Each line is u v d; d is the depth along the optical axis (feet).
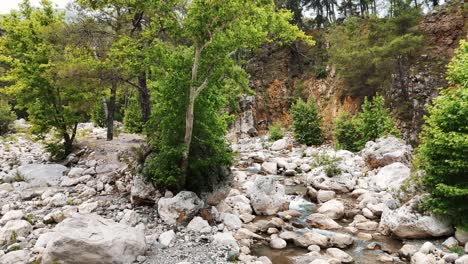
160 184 41.50
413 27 110.73
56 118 63.21
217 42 38.83
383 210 39.50
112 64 55.93
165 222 37.27
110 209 40.86
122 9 64.54
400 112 106.93
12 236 32.14
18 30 62.39
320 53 157.69
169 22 38.58
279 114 151.33
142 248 29.43
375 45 110.32
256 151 100.22
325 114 135.44
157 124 43.09
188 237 33.78
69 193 47.88
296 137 113.70
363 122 88.22
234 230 37.24
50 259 25.81
